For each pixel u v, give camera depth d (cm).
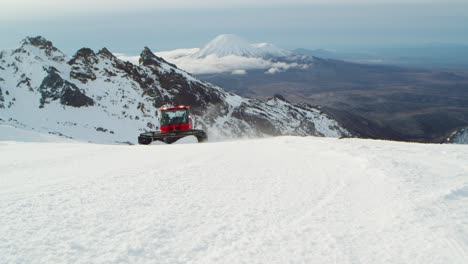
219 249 423
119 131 16875
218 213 555
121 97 19850
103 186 700
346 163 1053
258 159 1138
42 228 443
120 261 371
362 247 433
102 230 451
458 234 456
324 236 470
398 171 874
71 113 17325
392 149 1337
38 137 4741
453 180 785
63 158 1180
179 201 609
